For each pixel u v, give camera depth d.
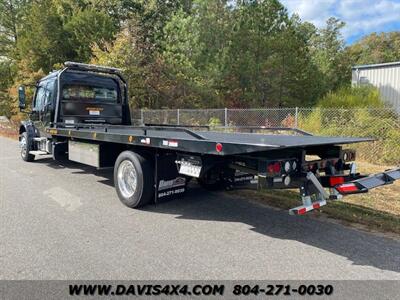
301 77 21.59
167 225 4.61
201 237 4.18
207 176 5.27
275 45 21.11
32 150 9.76
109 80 9.34
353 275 3.25
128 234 4.26
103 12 25.58
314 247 3.89
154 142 4.81
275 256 3.65
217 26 21.69
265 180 3.87
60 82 8.31
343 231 4.39
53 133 7.92
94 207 5.41
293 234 4.29
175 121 16.83
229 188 5.31
